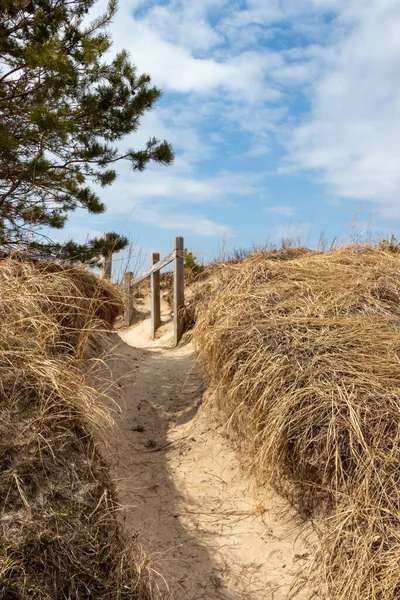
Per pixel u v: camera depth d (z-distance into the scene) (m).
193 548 4.03
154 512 4.40
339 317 5.26
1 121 5.93
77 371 4.50
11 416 3.45
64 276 5.70
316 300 5.62
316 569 3.68
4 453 3.21
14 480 3.09
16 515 2.93
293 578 3.72
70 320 5.28
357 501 3.63
